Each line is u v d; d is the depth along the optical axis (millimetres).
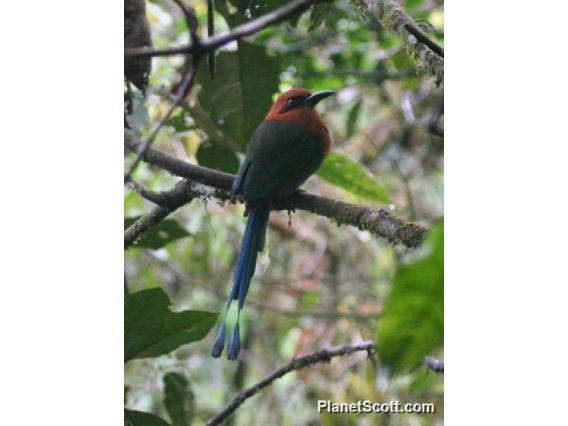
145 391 8875
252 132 9445
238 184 8016
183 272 13109
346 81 13312
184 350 13273
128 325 6508
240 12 8656
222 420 7770
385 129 14000
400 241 6148
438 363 6379
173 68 11727
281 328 13594
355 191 9477
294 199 8234
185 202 7992
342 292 12953
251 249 8023
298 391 12328
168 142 12516
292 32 12102
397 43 12203
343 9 10344
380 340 2893
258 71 9156
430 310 2863
